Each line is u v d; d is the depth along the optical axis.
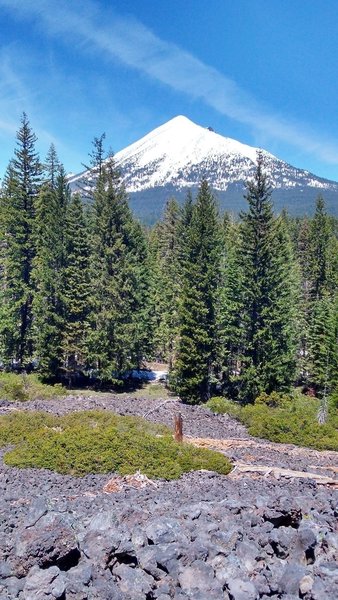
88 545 6.37
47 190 51.03
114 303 45.56
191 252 45.66
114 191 48.09
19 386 32.91
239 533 7.24
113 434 16.64
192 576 5.93
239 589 5.55
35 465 14.93
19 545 6.11
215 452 17.23
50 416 21.47
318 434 24.58
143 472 14.66
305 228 79.00
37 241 46.69
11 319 45.66
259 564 6.50
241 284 44.38
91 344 44.97
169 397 43.28
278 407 36.09
